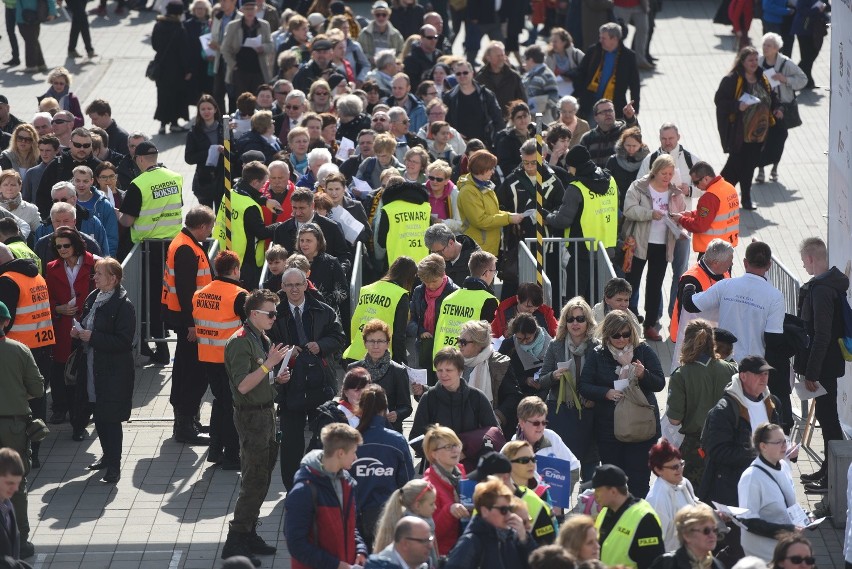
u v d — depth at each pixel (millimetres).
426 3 93875
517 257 52656
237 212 50438
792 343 41406
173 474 43438
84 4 93562
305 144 57562
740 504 32750
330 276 46281
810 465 43906
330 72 70500
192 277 45062
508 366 39062
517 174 53188
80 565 37625
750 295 41625
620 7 87750
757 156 66750
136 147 53000
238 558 26219
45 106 63781
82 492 42156
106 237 51312
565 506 32781
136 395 49562
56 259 46312
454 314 42219
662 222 53375
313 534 29859
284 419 40375
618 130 58500
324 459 29875
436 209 53156
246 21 77562
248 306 37094
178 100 80500
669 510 31641
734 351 41938
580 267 50906
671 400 37250
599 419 38531
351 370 35312
